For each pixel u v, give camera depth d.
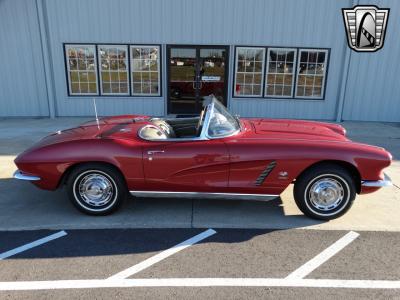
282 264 2.86
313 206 3.60
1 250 3.05
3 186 4.56
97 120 4.23
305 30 9.36
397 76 9.62
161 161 3.49
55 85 9.67
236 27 9.31
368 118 9.99
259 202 4.13
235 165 3.50
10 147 6.52
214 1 9.12
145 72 9.67
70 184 3.60
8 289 2.52
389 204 4.08
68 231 3.41
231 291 2.51
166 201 4.14
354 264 2.87
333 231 3.43
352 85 9.72
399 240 3.27
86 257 2.95
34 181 3.61
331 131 4.09
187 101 9.94
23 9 9.10
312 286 2.58
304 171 3.53
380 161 3.43
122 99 9.87
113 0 9.07
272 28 9.34
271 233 3.38
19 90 9.71
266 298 2.44
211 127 3.58
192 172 3.54
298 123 4.38
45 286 2.56
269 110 10.00
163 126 4.23
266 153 3.45
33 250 3.06
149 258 2.94
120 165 3.50
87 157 3.48
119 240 3.24
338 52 9.52
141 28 9.30
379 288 2.57
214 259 2.93
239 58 9.58
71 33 9.30
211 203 4.09
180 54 9.54
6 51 9.38
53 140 3.75
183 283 2.60
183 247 3.12
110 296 2.45
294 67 9.66
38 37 9.31
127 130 3.83
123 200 3.71
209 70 9.70
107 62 9.56
